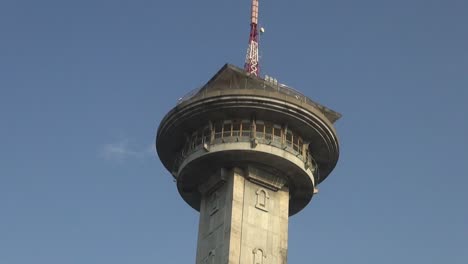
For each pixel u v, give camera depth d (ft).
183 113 220.64
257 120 221.05
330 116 235.20
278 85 227.61
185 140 229.45
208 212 224.33
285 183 226.38
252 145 215.72
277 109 217.15
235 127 220.02
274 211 221.46
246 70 239.30
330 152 231.30
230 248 209.15
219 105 216.54
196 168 223.30
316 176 234.38
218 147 216.95
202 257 217.97
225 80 228.22
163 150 235.61
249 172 220.43
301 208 238.68
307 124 221.46
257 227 216.33
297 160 220.84
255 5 253.03
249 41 246.27
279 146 218.59
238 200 216.95
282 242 218.38
